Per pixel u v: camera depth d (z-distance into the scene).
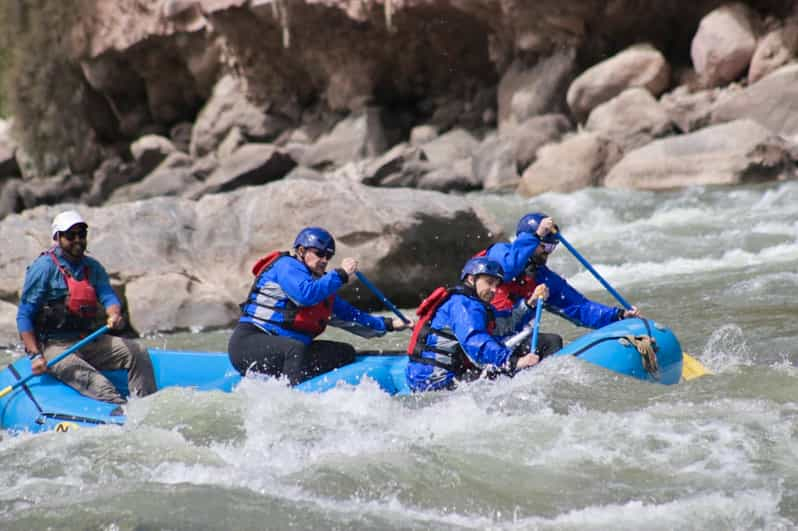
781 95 56.47
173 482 17.53
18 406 22.81
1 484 17.97
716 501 15.69
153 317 34.19
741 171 52.19
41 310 23.41
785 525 14.88
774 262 36.31
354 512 15.95
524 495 16.34
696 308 30.53
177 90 94.06
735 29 61.09
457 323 21.28
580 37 67.50
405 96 80.75
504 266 23.06
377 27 75.25
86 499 16.66
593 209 50.56
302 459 18.28
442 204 36.16
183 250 35.62
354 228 34.28
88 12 91.38
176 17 86.12
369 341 31.00
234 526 15.49
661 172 54.69
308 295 22.72
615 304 32.34
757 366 22.64
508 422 19.34
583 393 20.72
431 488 16.70
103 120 97.50
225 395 21.86
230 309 34.53
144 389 24.28
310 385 22.48
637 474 16.78
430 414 20.14
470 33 74.88
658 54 63.41
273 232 34.84
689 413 19.33
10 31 94.19
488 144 65.69
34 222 35.53
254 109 85.25
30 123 93.56
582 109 64.62
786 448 17.41
